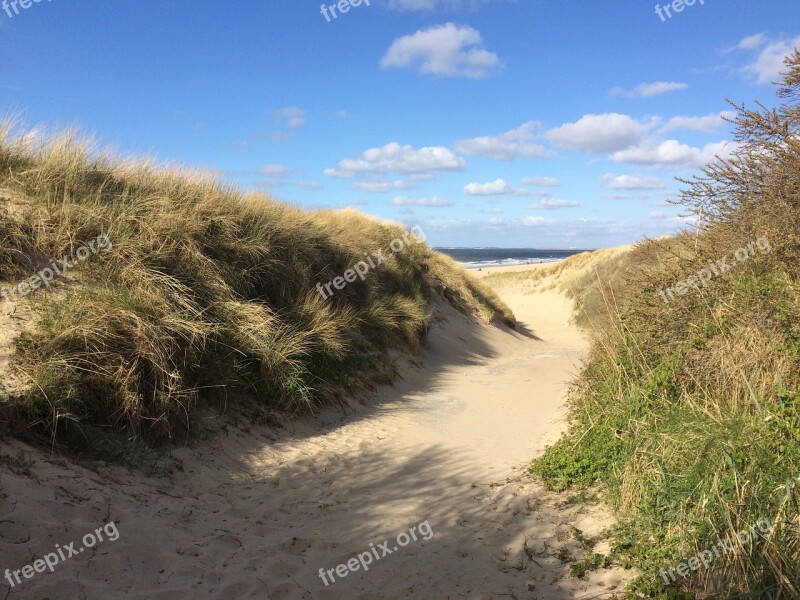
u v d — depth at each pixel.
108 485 4.20
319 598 3.41
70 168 7.17
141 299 5.79
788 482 3.33
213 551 3.81
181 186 8.34
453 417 8.03
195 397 5.70
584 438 5.59
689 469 3.93
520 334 20.70
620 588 3.44
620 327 7.11
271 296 8.42
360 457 6.10
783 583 2.95
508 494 5.05
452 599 3.43
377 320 10.77
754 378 4.46
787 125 6.15
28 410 4.38
